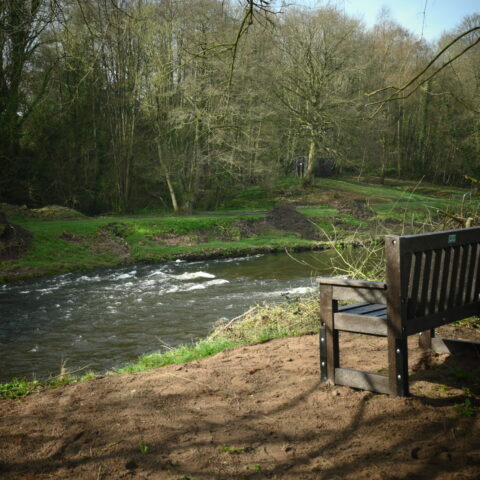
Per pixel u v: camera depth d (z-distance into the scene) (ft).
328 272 67.31
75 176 123.44
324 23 131.03
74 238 80.79
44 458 10.36
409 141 196.95
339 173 194.39
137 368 19.24
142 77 103.86
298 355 16.71
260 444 10.50
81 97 106.83
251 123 122.93
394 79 156.56
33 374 30.27
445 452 9.56
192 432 11.20
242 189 141.38
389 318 12.10
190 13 81.87
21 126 107.65
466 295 14.28
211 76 101.30
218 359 17.17
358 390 12.92
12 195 114.32
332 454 9.90
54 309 49.14
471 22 110.52
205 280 63.52
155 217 106.83
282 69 129.70
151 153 124.88
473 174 165.68
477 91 102.89
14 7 23.00
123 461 10.04
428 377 13.70
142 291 57.16
